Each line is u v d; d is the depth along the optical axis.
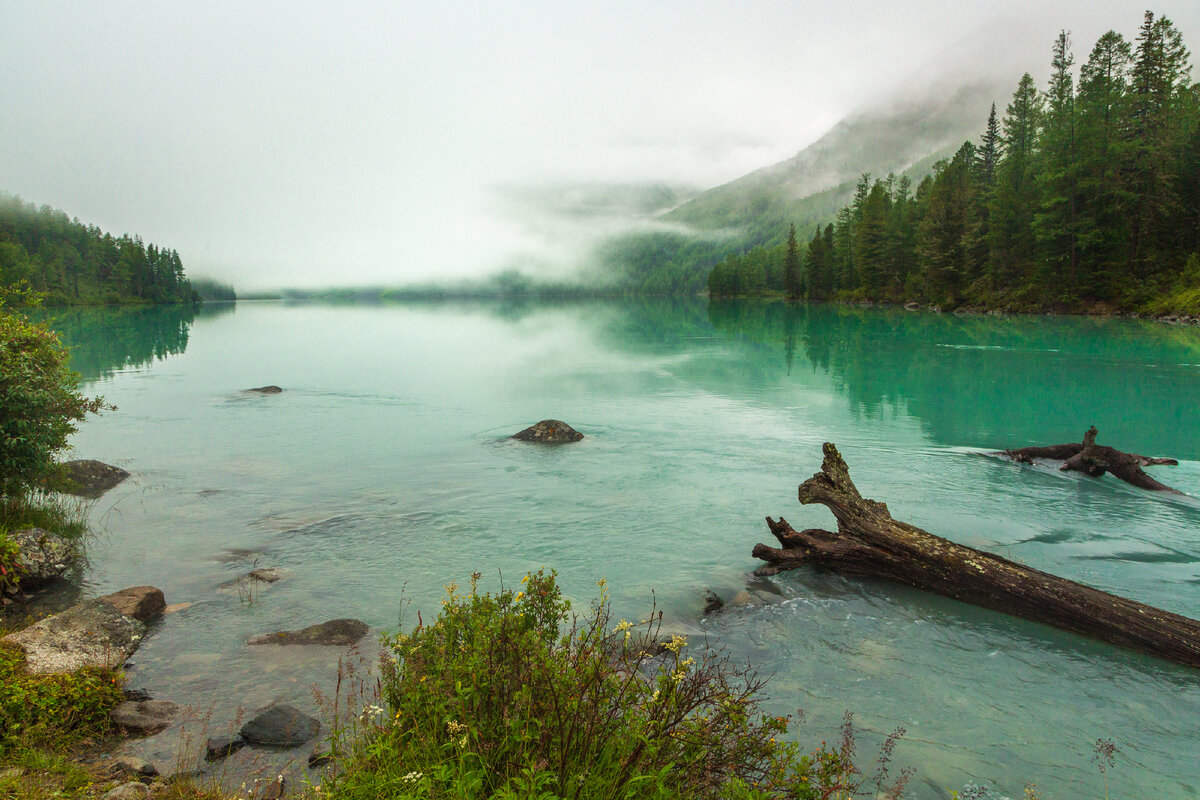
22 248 140.88
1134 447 13.68
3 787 3.79
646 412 17.53
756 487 10.97
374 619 6.50
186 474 11.81
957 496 10.34
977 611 6.88
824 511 9.80
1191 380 22.44
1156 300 53.81
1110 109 61.69
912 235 95.44
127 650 5.82
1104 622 6.17
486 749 3.36
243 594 7.09
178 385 22.84
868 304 98.31
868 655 5.94
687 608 6.87
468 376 25.20
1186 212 58.53
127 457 12.98
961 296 75.44
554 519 9.46
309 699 5.13
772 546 8.55
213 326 61.91
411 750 3.53
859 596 7.23
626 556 8.17
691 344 39.47
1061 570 7.57
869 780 4.20
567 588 7.22
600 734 3.49
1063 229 60.06
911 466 12.11
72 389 10.52
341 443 14.18
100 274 155.62
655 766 3.27
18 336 9.50
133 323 66.44
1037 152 79.50
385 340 44.59
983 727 4.85
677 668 3.76
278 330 56.06
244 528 9.10
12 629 6.34
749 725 3.87
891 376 24.41
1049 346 34.09
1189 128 62.34
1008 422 16.16
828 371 26.05
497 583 7.29
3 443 8.84
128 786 3.84
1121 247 57.88
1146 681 5.53
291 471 12.01
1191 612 6.54
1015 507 9.80
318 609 6.73
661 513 9.72
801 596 7.21
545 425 14.48
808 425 15.81
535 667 3.66
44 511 9.42
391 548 8.38
